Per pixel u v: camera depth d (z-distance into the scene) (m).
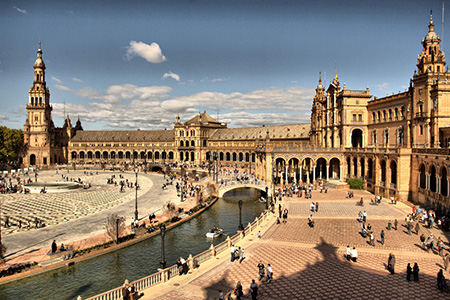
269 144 86.38
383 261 32.34
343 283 27.44
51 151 155.25
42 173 127.31
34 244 42.69
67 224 52.22
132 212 61.16
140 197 76.81
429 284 26.98
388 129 75.25
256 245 38.44
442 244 33.91
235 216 62.53
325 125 93.19
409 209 54.34
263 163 89.69
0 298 30.08
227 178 98.31
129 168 139.12
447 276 28.38
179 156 159.50
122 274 35.59
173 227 53.59
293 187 78.00
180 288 27.30
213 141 159.25
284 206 59.59
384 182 67.69
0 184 87.75
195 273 30.44
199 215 63.19
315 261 32.75
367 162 74.44
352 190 75.69
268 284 27.56
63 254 38.34
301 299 24.80
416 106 65.19
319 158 90.62
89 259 38.94
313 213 53.75
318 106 99.00
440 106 59.78
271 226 46.62
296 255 34.62
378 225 45.62
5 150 136.25
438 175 50.56
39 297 30.39
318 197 67.56
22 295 30.72
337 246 37.31
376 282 27.50
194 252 42.78
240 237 40.75
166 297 25.64
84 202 70.25
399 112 71.31
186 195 78.44
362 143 84.81
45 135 153.12
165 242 46.47
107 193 82.06
